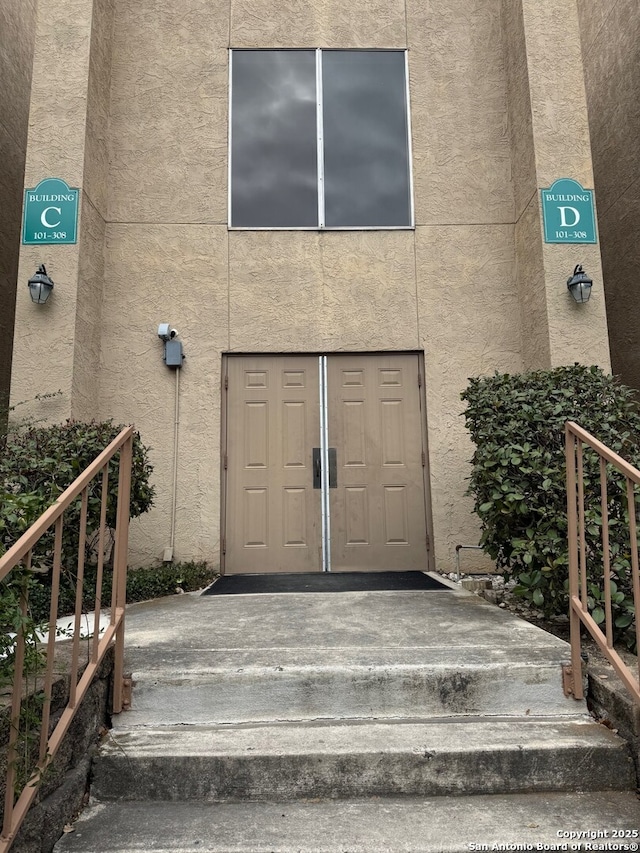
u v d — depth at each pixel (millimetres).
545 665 2682
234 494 5688
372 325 5887
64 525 3789
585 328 5363
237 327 5828
